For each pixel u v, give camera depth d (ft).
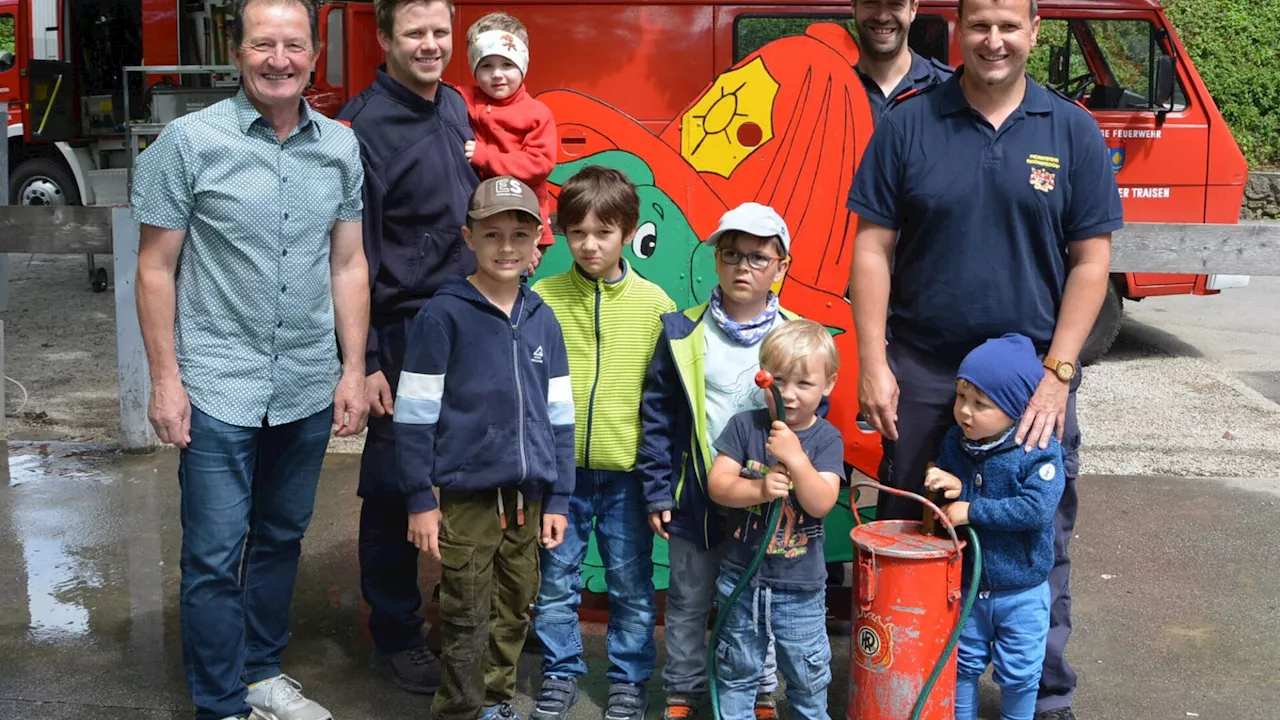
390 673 11.40
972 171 9.37
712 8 24.32
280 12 8.99
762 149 11.93
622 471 10.51
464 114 11.12
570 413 10.09
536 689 11.17
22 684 11.30
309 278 9.64
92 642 12.25
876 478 12.13
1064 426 9.55
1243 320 31.65
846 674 11.46
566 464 10.05
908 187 9.62
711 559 10.18
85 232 18.37
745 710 9.84
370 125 10.37
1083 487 17.44
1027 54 9.15
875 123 12.34
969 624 9.78
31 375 25.57
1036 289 9.56
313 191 9.55
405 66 10.33
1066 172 9.34
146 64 40.27
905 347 10.11
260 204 9.27
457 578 9.70
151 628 12.61
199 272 9.34
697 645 10.30
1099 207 9.39
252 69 9.01
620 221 10.26
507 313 9.80
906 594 9.17
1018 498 9.24
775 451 9.05
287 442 10.03
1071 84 26.68
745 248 9.61
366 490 10.99
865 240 9.91
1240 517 16.05
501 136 11.75
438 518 9.65
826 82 11.85
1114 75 26.40
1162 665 11.70
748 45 24.43
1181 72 26.18
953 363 9.91
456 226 10.65
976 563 9.20
